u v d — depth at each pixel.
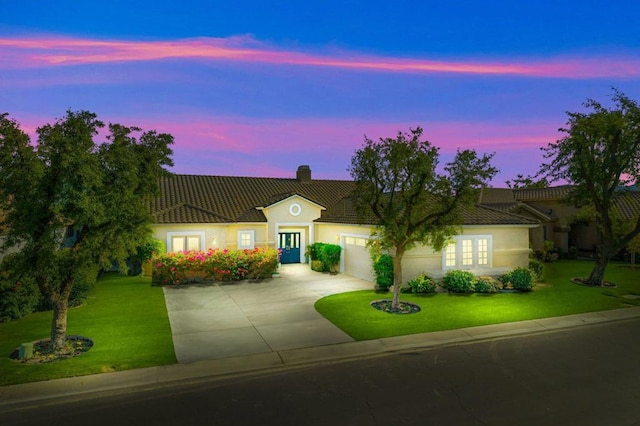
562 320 13.30
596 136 18.00
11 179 8.85
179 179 28.12
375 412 7.09
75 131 9.34
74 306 14.48
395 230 13.77
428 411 7.12
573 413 7.05
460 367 9.26
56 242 9.52
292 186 30.25
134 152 10.71
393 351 10.36
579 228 32.66
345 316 13.45
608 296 16.89
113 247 10.09
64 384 8.16
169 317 13.30
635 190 31.92
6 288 12.50
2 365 9.04
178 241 21.86
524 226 19.95
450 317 13.40
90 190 9.56
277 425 6.64
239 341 10.92
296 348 10.41
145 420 6.82
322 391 7.97
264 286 18.59
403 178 13.80
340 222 21.88
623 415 6.97
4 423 6.72
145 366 9.11
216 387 8.18
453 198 13.94
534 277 18.59
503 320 13.15
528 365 9.39
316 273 22.09
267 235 23.70
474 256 19.30
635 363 9.54
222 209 24.59
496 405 7.36
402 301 15.56
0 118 8.73
